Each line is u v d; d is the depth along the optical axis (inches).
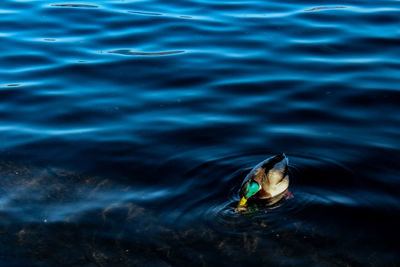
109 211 328.8
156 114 442.9
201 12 663.1
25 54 553.0
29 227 316.5
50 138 410.6
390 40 561.9
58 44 576.1
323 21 617.6
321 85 481.1
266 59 535.5
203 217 323.0
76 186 354.6
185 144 398.6
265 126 422.0
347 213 322.3
